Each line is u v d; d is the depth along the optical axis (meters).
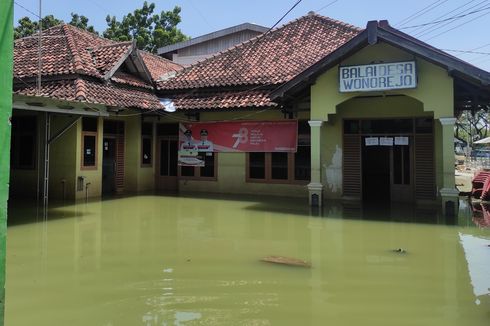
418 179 12.57
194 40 24.23
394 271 5.89
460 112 14.70
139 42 28.92
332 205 12.16
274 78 14.32
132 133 15.23
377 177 13.22
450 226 9.11
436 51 9.92
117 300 4.74
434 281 5.46
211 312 4.43
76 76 12.64
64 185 12.82
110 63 14.02
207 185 15.30
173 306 4.58
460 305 4.64
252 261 6.37
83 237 7.90
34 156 13.10
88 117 13.16
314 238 7.99
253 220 9.84
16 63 13.91
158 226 9.07
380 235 8.23
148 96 15.13
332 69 11.51
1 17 1.73
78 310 4.45
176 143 15.88
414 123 12.57
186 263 6.25
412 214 10.65
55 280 5.41
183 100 15.21
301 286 5.25
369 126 13.08
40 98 9.39
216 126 15.12
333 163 13.40
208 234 8.31
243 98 14.19
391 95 11.87
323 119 11.65
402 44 10.14
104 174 14.46
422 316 4.34
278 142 14.13
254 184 14.56
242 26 23.11
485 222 9.56
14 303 4.62
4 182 1.72
